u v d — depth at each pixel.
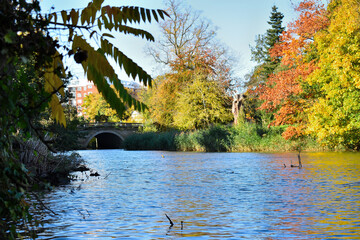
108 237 8.33
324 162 25.91
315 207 11.24
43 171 17.91
